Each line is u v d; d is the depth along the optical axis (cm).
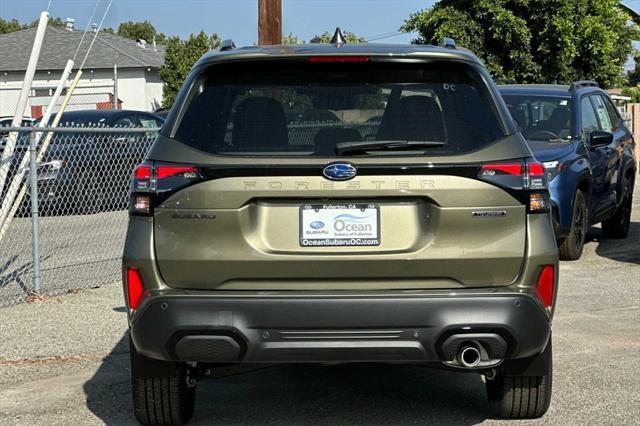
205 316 424
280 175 429
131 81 4703
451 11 2725
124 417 526
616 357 643
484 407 536
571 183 991
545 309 438
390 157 431
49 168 1342
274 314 423
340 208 430
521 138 449
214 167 429
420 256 427
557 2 2717
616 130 1200
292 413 529
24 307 825
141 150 1434
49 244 1184
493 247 431
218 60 452
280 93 450
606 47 2773
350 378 602
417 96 449
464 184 430
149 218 435
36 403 554
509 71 2747
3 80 4644
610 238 1216
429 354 427
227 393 570
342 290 429
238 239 428
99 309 817
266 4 1259
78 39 4834
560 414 519
